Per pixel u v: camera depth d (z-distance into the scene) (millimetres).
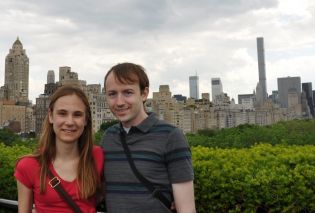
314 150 7340
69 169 3307
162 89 170625
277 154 7145
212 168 5453
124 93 3213
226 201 5164
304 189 4922
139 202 3043
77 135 3291
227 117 186750
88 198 3270
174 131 3123
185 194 3043
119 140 3258
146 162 3074
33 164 3270
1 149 8555
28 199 3305
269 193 4953
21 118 176875
